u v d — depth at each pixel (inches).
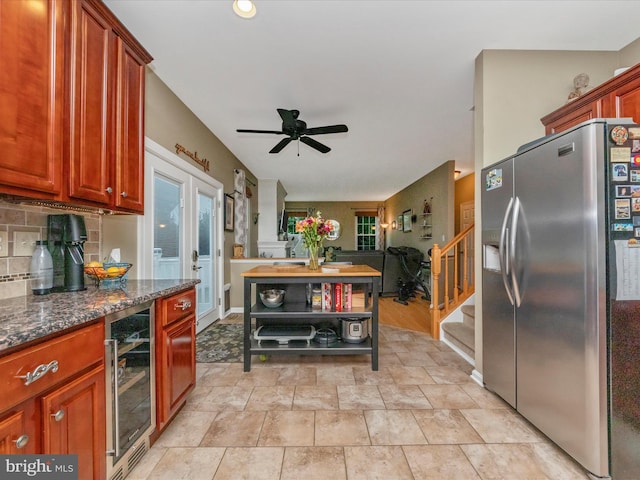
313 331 106.5
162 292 61.0
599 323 49.9
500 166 73.7
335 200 404.5
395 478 52.1
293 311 101.1
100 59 58.0
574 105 73.6
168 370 63.1
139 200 70.9
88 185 55.1
